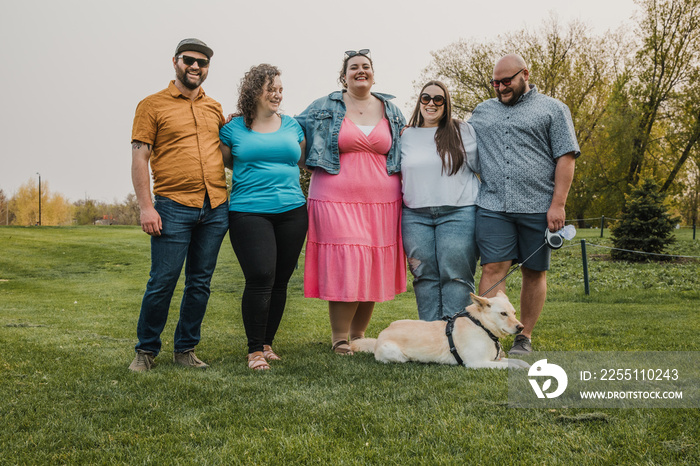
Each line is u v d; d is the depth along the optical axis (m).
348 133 4.38
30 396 3.06
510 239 4.23
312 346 4.86
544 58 29.50
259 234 3.95
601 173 28.58
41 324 6.83
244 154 4.02
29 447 2.36
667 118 28.27
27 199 69.50
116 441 2.44
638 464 2.08
